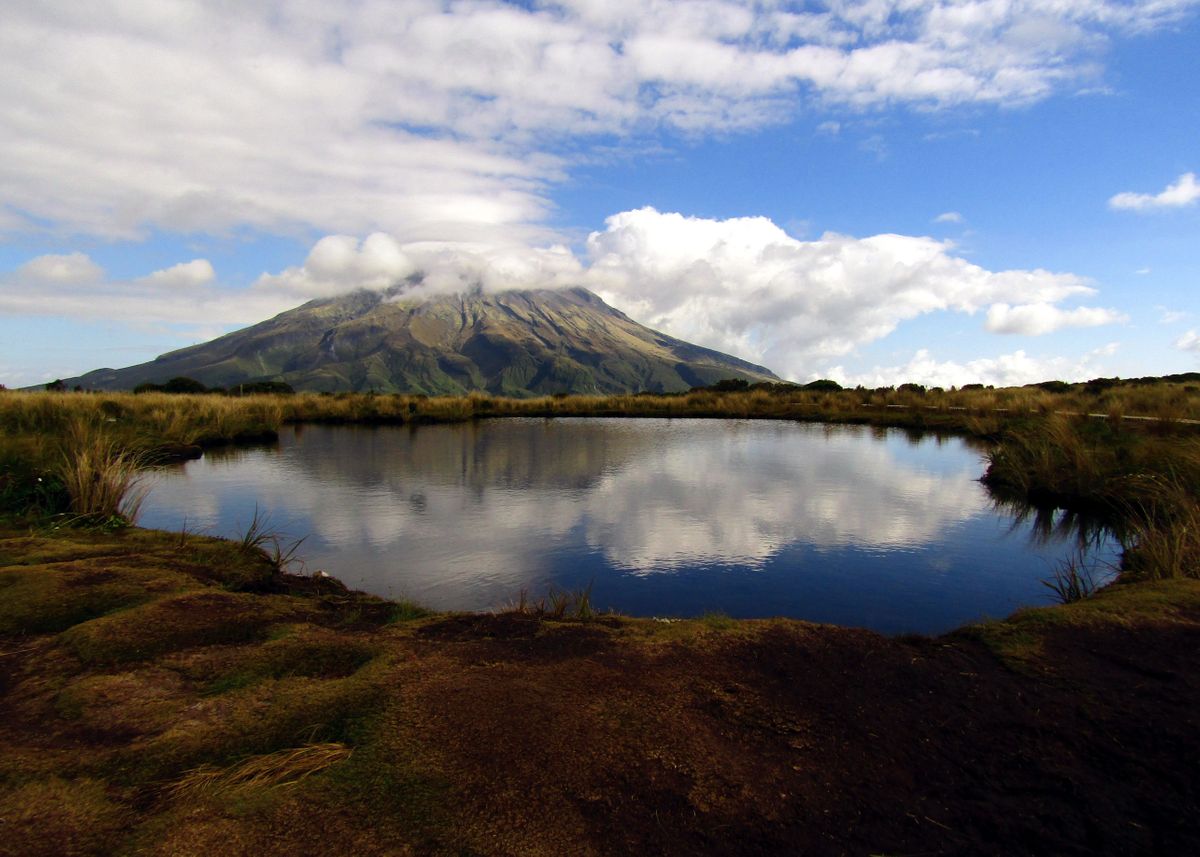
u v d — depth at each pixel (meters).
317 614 4.23
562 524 8.02
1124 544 7.02
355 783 2.13
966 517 8.49
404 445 16.34
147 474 11.38
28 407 14.28
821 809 2.12
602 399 29.61
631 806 2.09
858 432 19.67
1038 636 3.53
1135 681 2.98
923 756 2.43
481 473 11.85
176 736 2.46
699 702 2.80
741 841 1.95
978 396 25.16
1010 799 2.18
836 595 5.62
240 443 16.77
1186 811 2.10
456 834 1.91
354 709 2.66
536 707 2.69
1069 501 9.01
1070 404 19.06
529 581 5.95
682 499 9.53
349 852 1.81
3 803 2.01
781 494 9.93
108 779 2.18
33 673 3.04
